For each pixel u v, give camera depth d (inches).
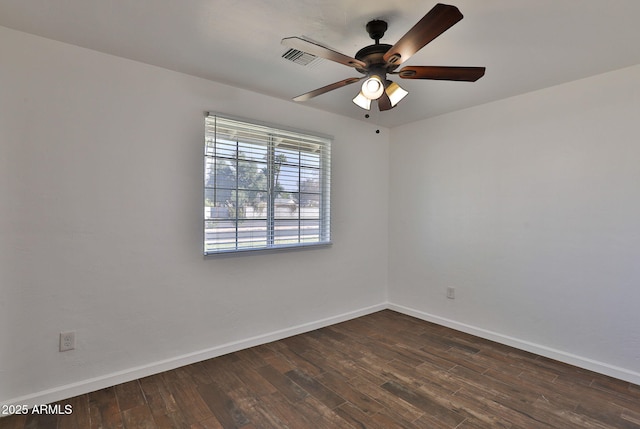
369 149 152.1
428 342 120.5
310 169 131.9
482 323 125.7
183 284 101.0
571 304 104.1
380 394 86.0
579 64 91.7
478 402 82.7
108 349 88.9
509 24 72.2
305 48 63.7
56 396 81.6
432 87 108.2
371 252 153.8
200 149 103.4
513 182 117.0
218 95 106.5
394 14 69.4
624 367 94.1
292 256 126.3
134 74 91.8
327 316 137.6
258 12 69.2
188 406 80.1
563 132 105.3
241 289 113.0
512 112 117.1
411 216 150.9
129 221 91.7
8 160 76.4
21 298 78.1
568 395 86.0
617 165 95.5
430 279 143.5
